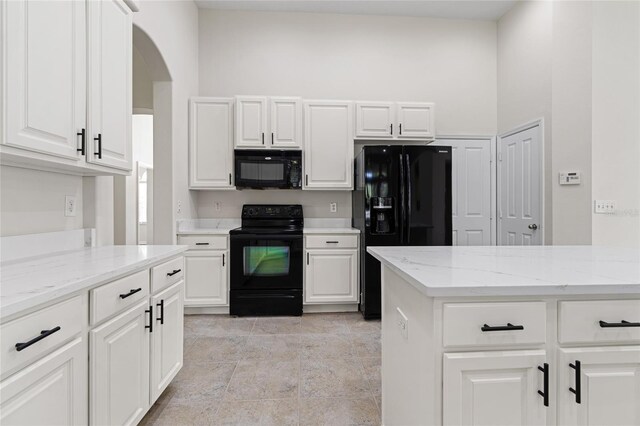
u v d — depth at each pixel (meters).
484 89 3.97
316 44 3.84
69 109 1.37
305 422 1.65
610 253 1.51
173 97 2.96
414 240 3.15
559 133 2.97
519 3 3.55
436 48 3.93
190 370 2.16
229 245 3.22
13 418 0.85
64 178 1.76
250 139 3.38
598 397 0.95
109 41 1.62
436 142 3.92
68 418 1.05
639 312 0.97
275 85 3.81
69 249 1.76
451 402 0.92
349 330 2.87
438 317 0.92
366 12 3.82
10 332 0.84
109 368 1.25
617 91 2.71
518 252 1.53
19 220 1.49
